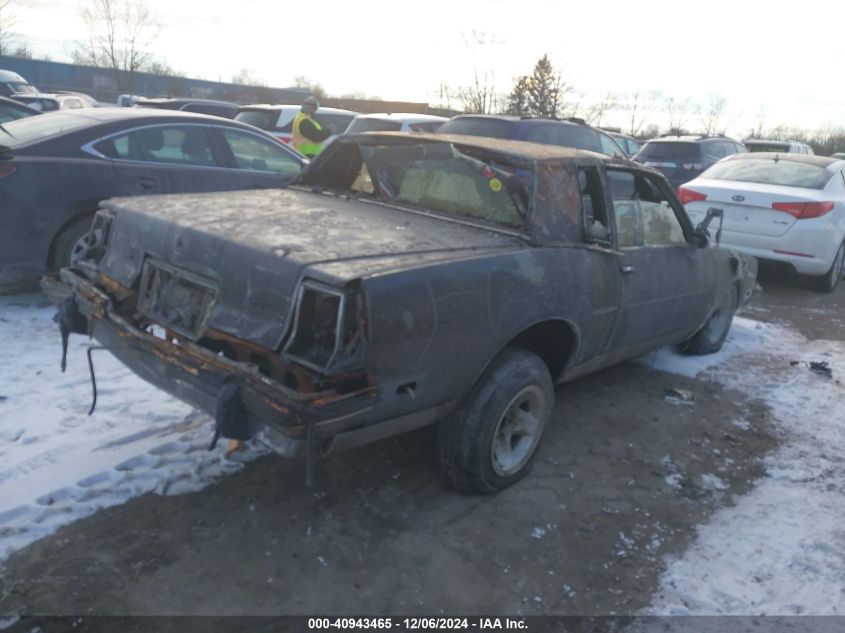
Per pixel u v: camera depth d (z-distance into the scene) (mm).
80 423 4117
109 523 3322
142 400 4469
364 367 2850
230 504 3541
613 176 4398
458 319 3172
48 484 3506
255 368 2842
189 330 3189
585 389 5355
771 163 9250
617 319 4289
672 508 3838
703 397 5367
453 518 3582
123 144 6191
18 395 4363
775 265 8742
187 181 6531
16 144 5758
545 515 3678
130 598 2893
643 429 4758
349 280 2766
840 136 43312
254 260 3000
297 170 7504
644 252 4508
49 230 5711
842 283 9883
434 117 13312
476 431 3543
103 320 3537
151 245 3451
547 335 4086
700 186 8930
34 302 6109
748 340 6852
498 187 3928
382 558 3254
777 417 5105
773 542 3576
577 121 11383
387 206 4203
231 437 2852
